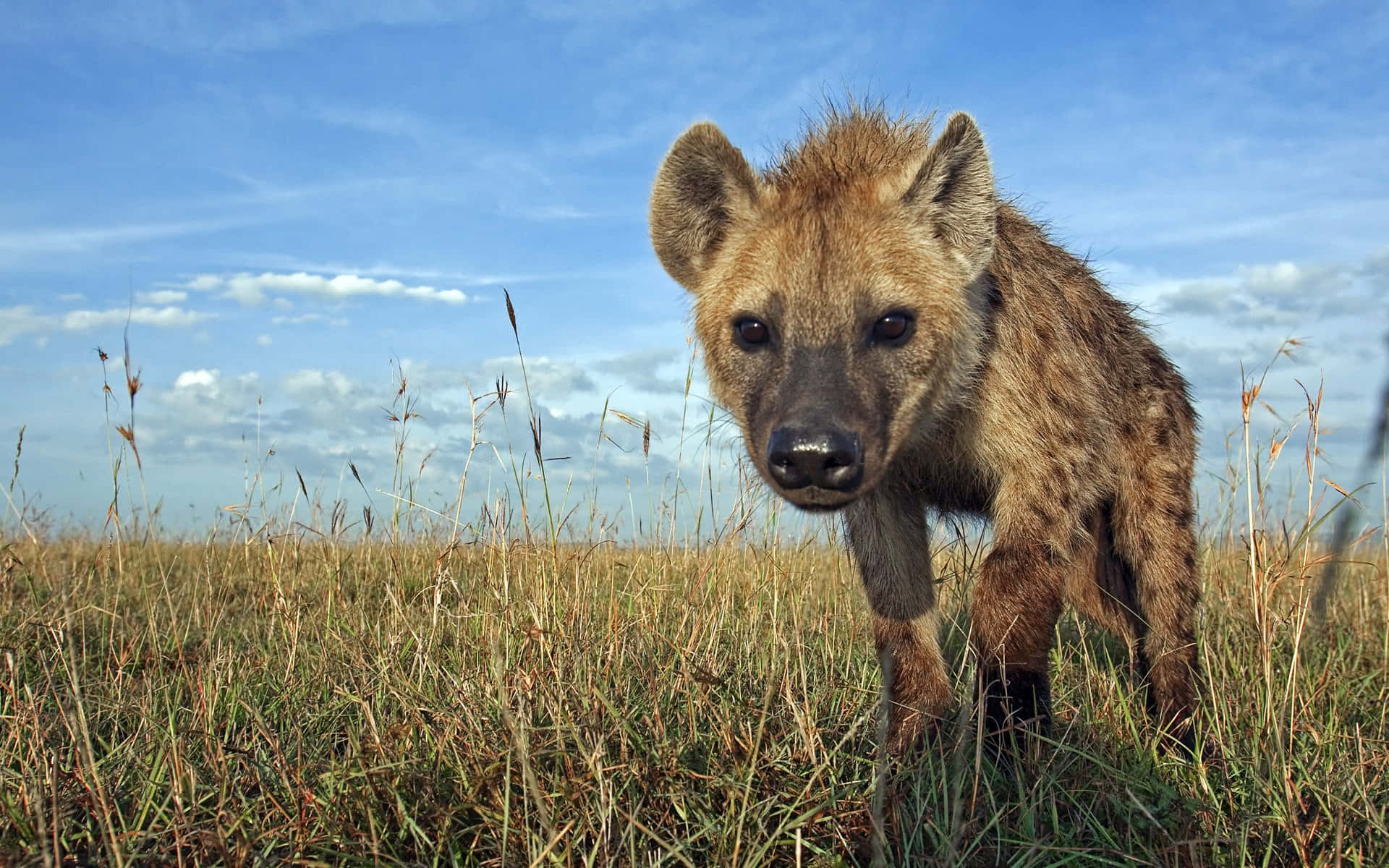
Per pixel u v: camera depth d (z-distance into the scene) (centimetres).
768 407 63
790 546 98
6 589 96
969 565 87
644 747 52
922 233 69
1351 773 57
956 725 61
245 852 44
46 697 64
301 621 90
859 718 58
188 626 93
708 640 74
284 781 51
